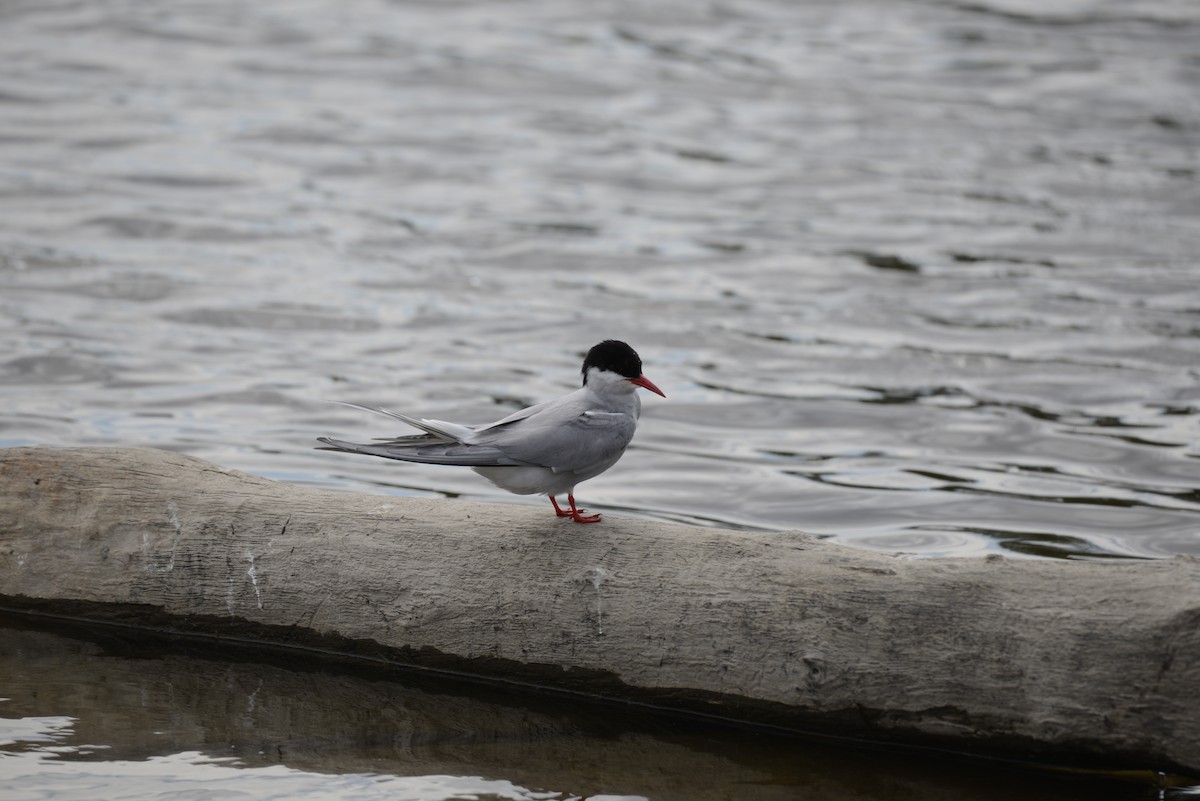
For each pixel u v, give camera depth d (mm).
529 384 14211
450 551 8172
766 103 25422
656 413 13742
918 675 7266
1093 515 11250
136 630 8805
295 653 8555
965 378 14570
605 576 7812
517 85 26203
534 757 7566
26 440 12258
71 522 8789
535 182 21453
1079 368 14711
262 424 13000
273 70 26609
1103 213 20016
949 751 7469
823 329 16062
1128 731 6895
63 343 14742
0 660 8508
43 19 29016
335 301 16516
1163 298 16781
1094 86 25906
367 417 13258
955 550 10555
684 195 21078
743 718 7727
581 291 17250
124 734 7691
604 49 28531
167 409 13234
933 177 21688
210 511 8625
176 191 20266
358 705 8109
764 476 12195
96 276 16828
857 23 30406
